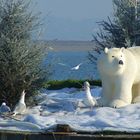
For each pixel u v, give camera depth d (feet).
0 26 102.01
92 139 74.38
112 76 95.45
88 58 152.76
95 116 87.61
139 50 101.04
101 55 96.12
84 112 92.17
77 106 96.94
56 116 89.76
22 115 91.56
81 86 139.74
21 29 101.81
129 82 96.22
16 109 91.97
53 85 140.67
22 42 100.99
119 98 95.04
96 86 140.77
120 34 151.94
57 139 75.61
